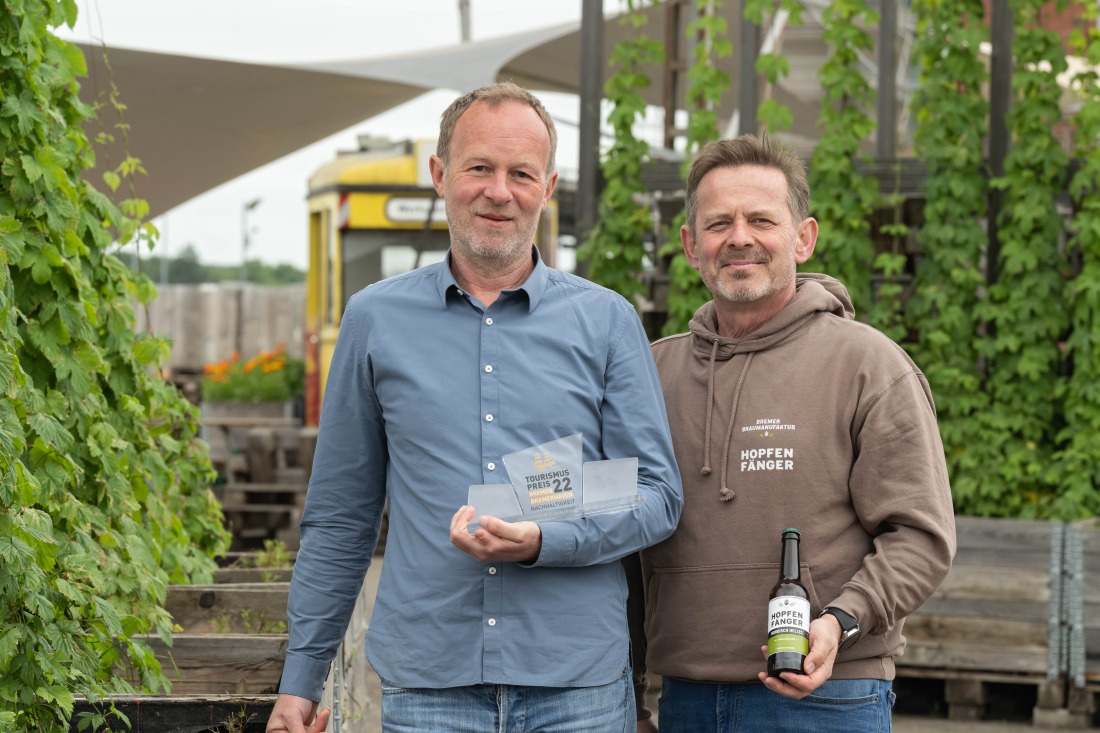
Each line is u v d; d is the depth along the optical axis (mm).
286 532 12289
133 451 4363
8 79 3699
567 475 2740
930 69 7543
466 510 2643
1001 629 6379
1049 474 7031
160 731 3242
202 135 10656
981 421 7211
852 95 7625
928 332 7383
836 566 2924
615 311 2922
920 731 6270
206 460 5332
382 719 2836
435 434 2791
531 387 2805
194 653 3857
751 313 3125
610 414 2877
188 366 21250
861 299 7441
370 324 2898
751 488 2994
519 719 2742
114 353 4414
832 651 2701
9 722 2986
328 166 13109
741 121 7828
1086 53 7371
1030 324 7180
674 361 3242
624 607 2871
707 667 3002
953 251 7305
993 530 6410
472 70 10453
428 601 2750
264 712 3244
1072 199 7422
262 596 4281
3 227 3539
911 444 2891
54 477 3525
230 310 22000
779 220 3059
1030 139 7273
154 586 3840
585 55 7910
